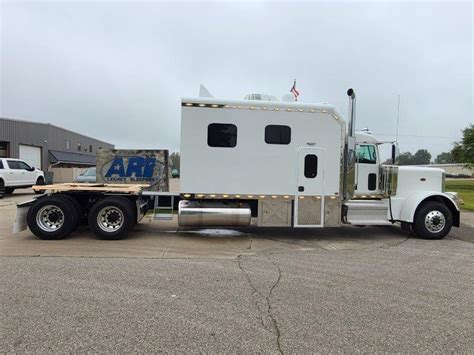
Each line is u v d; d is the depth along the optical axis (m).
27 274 5.23
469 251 7.39
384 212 8.59
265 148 8.07
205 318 3.82
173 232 8.95
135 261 6.12
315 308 4.17
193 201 8.24
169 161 9.32
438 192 8.66
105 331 3.46
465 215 12.93
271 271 5.68
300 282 5.14
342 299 4.48
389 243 8.12
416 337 3.49
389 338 3.45
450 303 4.42
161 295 4.48
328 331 3.57
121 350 3.11
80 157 48.66
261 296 4.52
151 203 8.95
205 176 7.99
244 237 8.55
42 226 7.66
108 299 4.30
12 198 17.64
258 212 8.11
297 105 8.12
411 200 8.52
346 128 8.38
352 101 8.27
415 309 4.20
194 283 4.99
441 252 7.27
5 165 18.19
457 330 3.66
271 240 8.27
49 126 39.19
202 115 7.93
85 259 6.18
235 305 4.20
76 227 8.18
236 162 8.02
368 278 5.41
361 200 8.77
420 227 8.52
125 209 7.76
